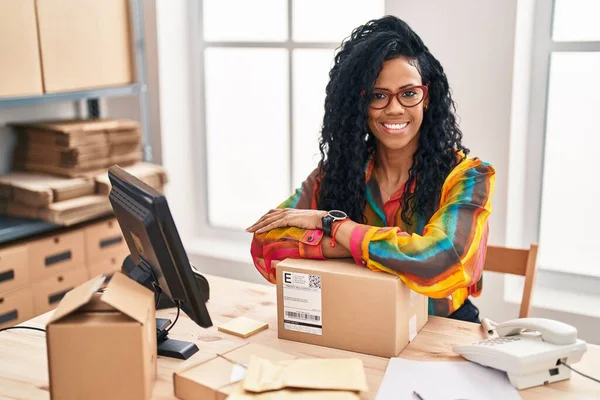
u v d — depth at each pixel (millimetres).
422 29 2477
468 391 1290
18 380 1400
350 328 1479
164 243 1352
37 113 3096
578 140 2590
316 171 1959
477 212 1615
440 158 1759
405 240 1502
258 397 1200
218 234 3500
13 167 2947
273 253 1689
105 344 1229
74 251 2768
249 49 3246
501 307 2547
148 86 3256
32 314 2627
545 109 2580
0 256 2477
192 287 1396
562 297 2566
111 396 1248
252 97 3301
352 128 1795
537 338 1408
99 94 2891
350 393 1215
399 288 1436
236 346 1468
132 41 3043
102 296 1249
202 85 3408
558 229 2693
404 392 1288
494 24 2344
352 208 1846
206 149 3482
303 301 1520
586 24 2486
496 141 2426
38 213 2664
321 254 1601
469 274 1571
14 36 2541
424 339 1547
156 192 1349
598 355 1469
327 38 3021
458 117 2383
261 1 3170
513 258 1961
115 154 2934
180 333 1609
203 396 1263
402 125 1700
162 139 3281
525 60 2484
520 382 1314
